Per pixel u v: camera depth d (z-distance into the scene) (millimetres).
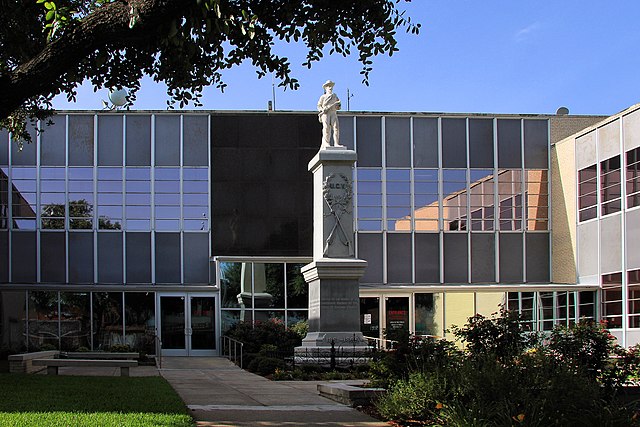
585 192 36688
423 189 38688
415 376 13789
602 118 39688
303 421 12734
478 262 38562
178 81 16250
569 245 37750
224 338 35094
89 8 15750
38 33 17484
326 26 14898
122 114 37688
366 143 38594
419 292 36562
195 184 37656
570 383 11547
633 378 14242
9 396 14625
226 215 37469
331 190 25891
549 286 35875
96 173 37406
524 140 39344
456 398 12031
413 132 38844
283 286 36875
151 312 36031
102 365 21891
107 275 37000
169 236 37344
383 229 38250
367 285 37500
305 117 38188
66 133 37469
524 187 39125
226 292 36469
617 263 34188
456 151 38969
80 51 12047
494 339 15617
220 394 17469
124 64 16297
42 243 36906
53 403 13586
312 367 23359
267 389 18891
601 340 14094
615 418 10758
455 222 38656
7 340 35344
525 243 38906
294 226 37562
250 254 37312
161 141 37750
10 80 11984
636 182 33031
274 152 37906
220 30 12523
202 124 37938
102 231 37156
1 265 36688
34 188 37156
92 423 11016
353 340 24703
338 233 25703
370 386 16016
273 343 31234
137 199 37469
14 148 37250
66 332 35625
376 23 15008
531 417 10438
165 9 11711
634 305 33000
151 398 14945
